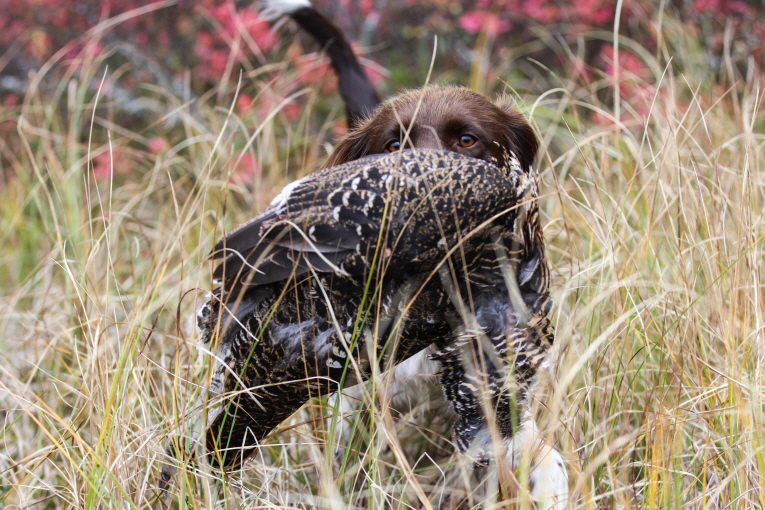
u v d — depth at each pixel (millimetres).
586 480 5211
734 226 6676
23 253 9383
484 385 4492
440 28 12477
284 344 4605
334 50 8875
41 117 11469
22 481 5848
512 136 6168
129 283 7871
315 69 11023
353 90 8789
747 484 5066
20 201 10016
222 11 11586
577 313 6355
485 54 11531
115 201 9320
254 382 4746
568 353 5477
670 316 6215
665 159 6926
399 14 12578
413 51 12641
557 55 11719
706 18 11781
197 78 11977
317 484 6105
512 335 4523
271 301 4664
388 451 6551
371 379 4902
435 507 6227
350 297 4453
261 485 6012
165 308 7336
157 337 7234
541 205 8398
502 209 4410
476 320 4527
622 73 10352
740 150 7918
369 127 6113
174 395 5355
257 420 4898
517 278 4805
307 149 10070
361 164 4391
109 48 12297
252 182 9367
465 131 5672
